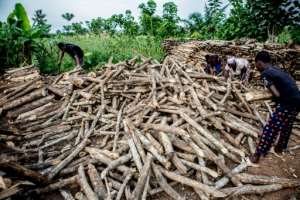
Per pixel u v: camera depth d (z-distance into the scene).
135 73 6.14
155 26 18.47
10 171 2.86
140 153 3.70
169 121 4.56
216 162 3.63
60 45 8.97
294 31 12.30
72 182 3.32
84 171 3.51
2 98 5.48
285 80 3.60
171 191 3.20
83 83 5.91
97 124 4.82
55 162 3.67
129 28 18.83
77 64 8.78
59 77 6.58
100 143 4.23
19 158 3.65
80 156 3.89
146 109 4.79
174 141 3.96
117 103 5.40
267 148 3.81
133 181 3.38
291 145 4.65
